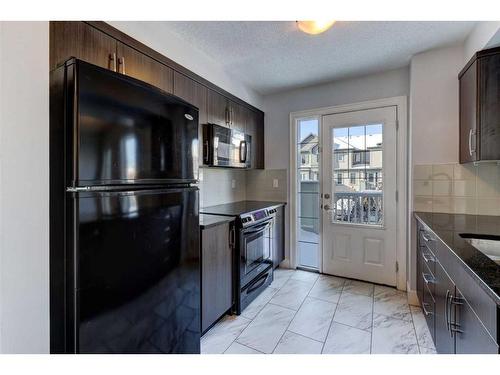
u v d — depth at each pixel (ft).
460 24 6.46
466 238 5.29
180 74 7.03
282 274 10.75
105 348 3.52
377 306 8.06
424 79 7.97
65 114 3.31
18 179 2.96
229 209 9.14
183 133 4.95
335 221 10.44
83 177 3.28
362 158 9.89
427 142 7.97
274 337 6.56
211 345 6.24
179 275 4.79
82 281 3.27
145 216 4.09
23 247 3.00
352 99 9.95
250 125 10.64
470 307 3.61
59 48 4.43
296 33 6.89
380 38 7.15
